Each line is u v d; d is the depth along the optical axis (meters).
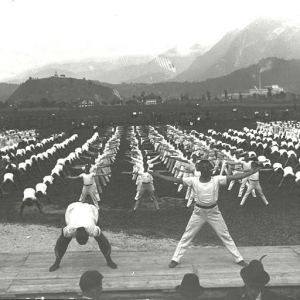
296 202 17.33
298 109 74.88
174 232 13.51
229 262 9.19
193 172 17.02
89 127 66.50
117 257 9.66
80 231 8.23
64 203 18.36
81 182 23.39
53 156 32.00
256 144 32.50
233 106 95.31
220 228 8.92
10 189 21.88
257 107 91.12
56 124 71.88
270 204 17.03
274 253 9.75
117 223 14.72
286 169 19.27
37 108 119.56
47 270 8.88
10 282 8.30
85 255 9.82
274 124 49.41
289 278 8.27
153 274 8.60
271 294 7.18
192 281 6.54
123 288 8.00
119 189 21.41
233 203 17.50
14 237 13.03
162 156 29.80
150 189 16.42
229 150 24.47
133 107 101.44
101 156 23.08
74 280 8.36
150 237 12.91
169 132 42.78
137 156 22.81
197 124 64.94
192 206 17.31
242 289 6.89
